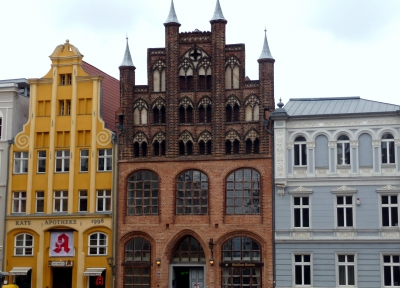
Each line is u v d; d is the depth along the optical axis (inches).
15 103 2751.0
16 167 2709.2
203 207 2536.9
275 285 2425.0
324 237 2417.6
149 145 2600.9
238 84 2568.9
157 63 2642.7
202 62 2608.3
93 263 2588.6
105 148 2635.3
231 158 2522.1
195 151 2564.0
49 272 2625.5
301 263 2428.6
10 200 2687.0
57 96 2701.8
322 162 2452.0
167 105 2598.4
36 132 2701.8
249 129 2527.1
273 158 2480.3
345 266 2402.8
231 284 2480.3
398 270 2361.0
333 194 2431.1
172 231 2536.9
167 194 2559.1
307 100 2632.9
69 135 2672.2
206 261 2498.8
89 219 2605.8
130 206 2588.6
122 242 2576.3
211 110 2578.7
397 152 2400.3
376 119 2426.2
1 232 2672.2
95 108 2657.5
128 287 2554.1
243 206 2500.0
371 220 2393.0
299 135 2481.5
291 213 2450.8
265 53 2554.1
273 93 2544.3
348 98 2603.3
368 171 2413.9
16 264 2647.6
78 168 2652.6
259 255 2474.2
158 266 2529.5
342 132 2449.6
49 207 2647.6
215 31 2598.4
